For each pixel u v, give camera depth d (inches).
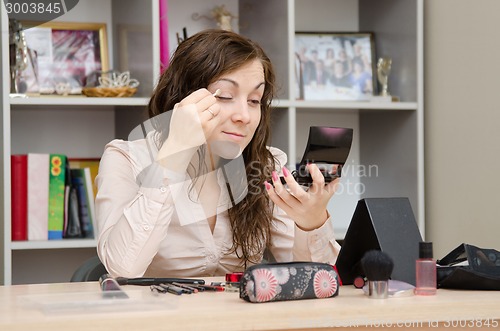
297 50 129.0
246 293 52.1
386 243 59.6
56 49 121.5
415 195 126.0
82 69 122.7
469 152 115.0
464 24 116.1
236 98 72.7
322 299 53.6
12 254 125.2
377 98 126.1
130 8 119.8
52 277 127.1
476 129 113.5
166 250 79.1
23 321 44.7
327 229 69.1
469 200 115.0
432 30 124.3
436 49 123.3
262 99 80.1
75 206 116.3
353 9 139.0
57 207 114.6
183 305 50.6
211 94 68.6
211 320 47.1
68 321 44.8
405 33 127.9
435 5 123.5
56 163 114.7
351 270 62.5
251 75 72.7
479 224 112.5
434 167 124.2
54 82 120.6
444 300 52.7
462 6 116.5
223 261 81.7
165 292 57.8
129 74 118.9
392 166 131.6
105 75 120.0
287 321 48.5
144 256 68.4
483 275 57.6
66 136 127.0
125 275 67.9
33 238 112.9
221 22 126.4
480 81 112.5
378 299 53.6
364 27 138.0
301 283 53.0
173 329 46.4
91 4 126.2
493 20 109.7
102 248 71.5
